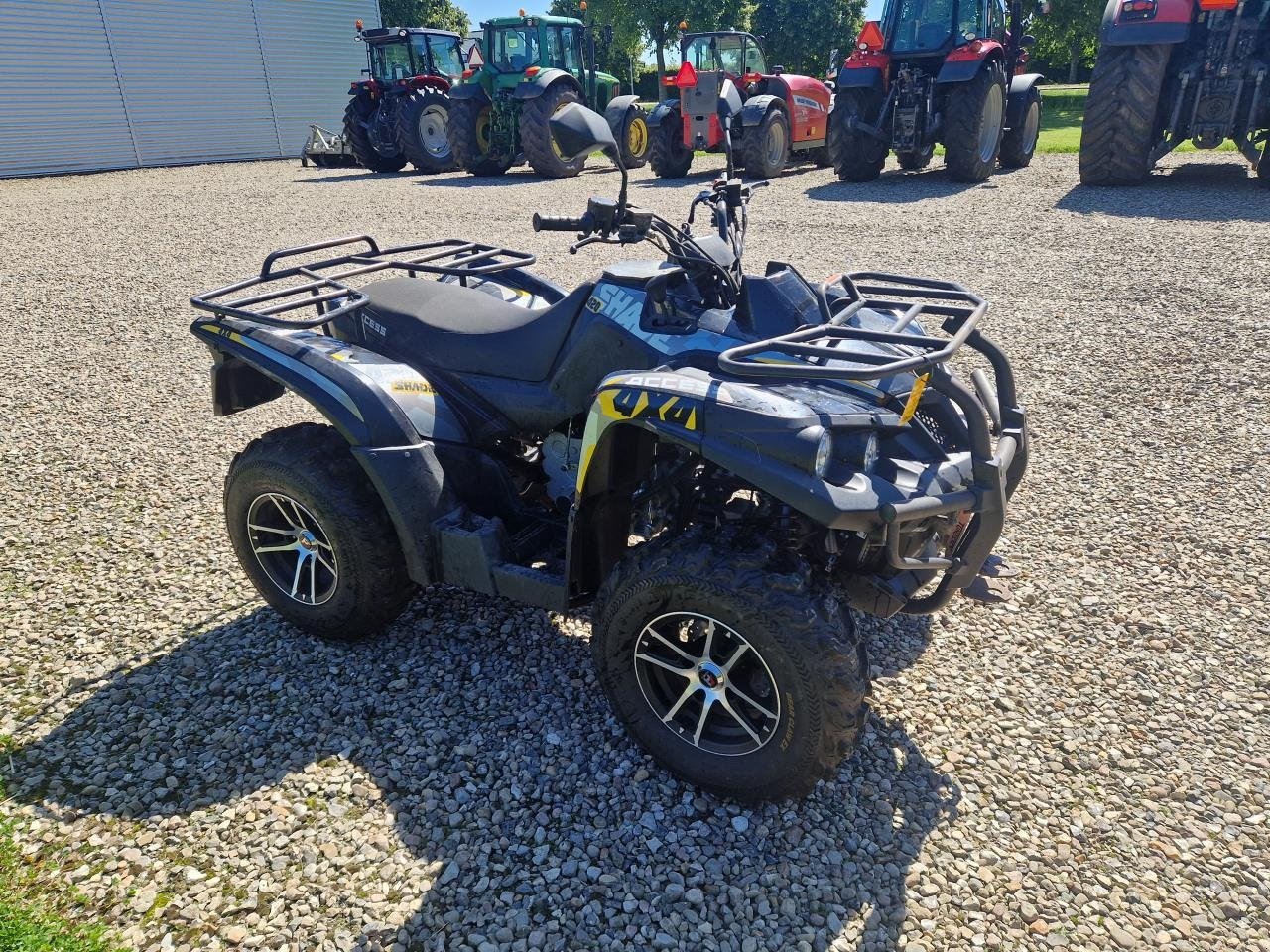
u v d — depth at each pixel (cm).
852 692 206
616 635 234
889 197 1047
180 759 251
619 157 250
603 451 232
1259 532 347
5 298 765
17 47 1880
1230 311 579
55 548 363
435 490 271
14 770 247
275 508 295
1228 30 923
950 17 1095
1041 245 767
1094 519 362
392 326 307
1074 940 196
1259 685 270
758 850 220
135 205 1318
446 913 203
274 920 202
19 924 199
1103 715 261
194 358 600
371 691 278
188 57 2141
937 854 218
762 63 1523
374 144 1644
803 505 202
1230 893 206
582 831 226
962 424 277
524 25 1482
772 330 247
